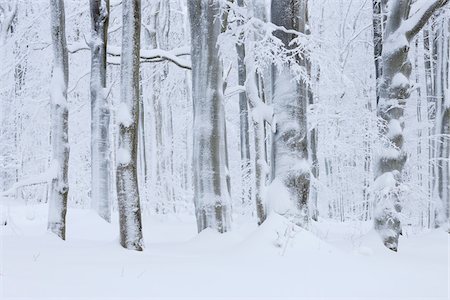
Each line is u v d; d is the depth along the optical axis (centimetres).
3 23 2058
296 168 880
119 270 593
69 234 1288
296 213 865
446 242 1248
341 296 517
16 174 2206
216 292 505
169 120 2655
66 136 960
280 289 537
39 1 1988
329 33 2455
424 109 2380
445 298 531
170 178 2442
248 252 764
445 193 1497
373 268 723
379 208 1068
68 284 485
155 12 2069
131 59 855
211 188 1027
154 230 1619
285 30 877
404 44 1093
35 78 2022
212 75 1048
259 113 955
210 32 1048
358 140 1532
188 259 748
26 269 550
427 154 2308
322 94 1845
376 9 1398
